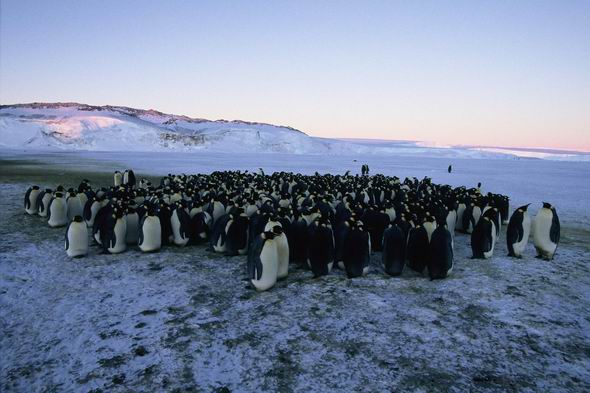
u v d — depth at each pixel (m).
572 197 21.56
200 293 6.88
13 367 4.68
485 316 5.96
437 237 7.44
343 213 10.01
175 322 5.80
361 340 5.30
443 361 4.81
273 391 4.29
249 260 7.05
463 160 95.12
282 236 7.38
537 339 5.31
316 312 6.13
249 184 17.38
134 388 4.33
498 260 8.73
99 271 7.93
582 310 6.20
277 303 6.47
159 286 7.18
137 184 24.72
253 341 5.29
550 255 8.74
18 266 8.13
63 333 5.46
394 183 19.12
